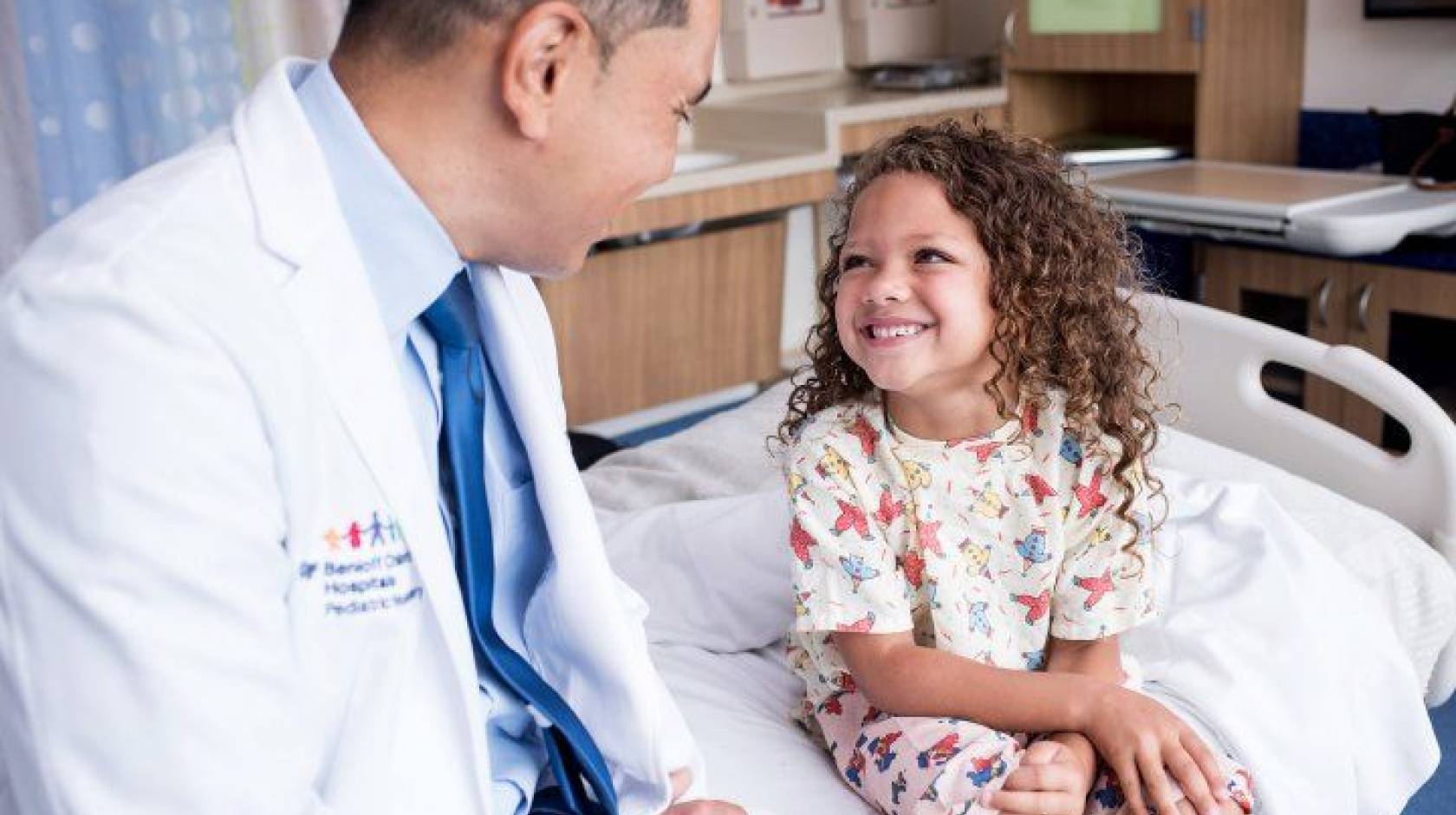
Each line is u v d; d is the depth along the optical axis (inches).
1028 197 51.4
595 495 80.2
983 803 45.8
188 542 29.9
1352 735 55.9
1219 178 119.9
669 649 63.0
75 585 29.0
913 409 53.1
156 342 30.1
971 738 48.2
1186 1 128.7
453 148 34.7
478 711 37.4
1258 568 58.2
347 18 35.3
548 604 42.4
